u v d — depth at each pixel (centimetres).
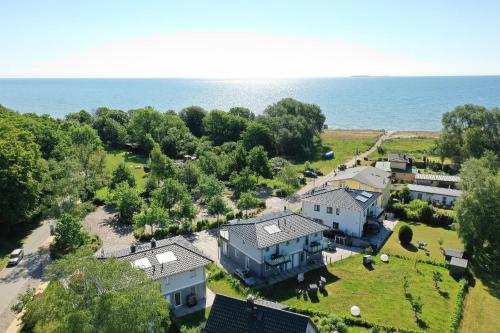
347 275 4875
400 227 6347
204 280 4234
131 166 10275
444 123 11250
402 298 4353
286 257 4834
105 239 5722
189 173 7925
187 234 6003
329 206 6197
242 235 4953
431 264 5197
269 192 8375
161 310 2691
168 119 12850
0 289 4288
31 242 5553
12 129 6731
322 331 3641
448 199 7756
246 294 4322
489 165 8212
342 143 14138
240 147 9212
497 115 10950
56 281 2622
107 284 2550
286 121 12731
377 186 6869
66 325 2286
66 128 11512
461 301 4247
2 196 5275
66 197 5606
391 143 13975
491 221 5322
